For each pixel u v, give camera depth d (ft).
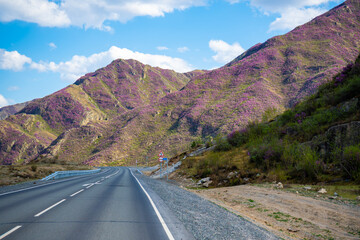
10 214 21.02
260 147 69.26
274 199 36.37
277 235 20.52
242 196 41.91
